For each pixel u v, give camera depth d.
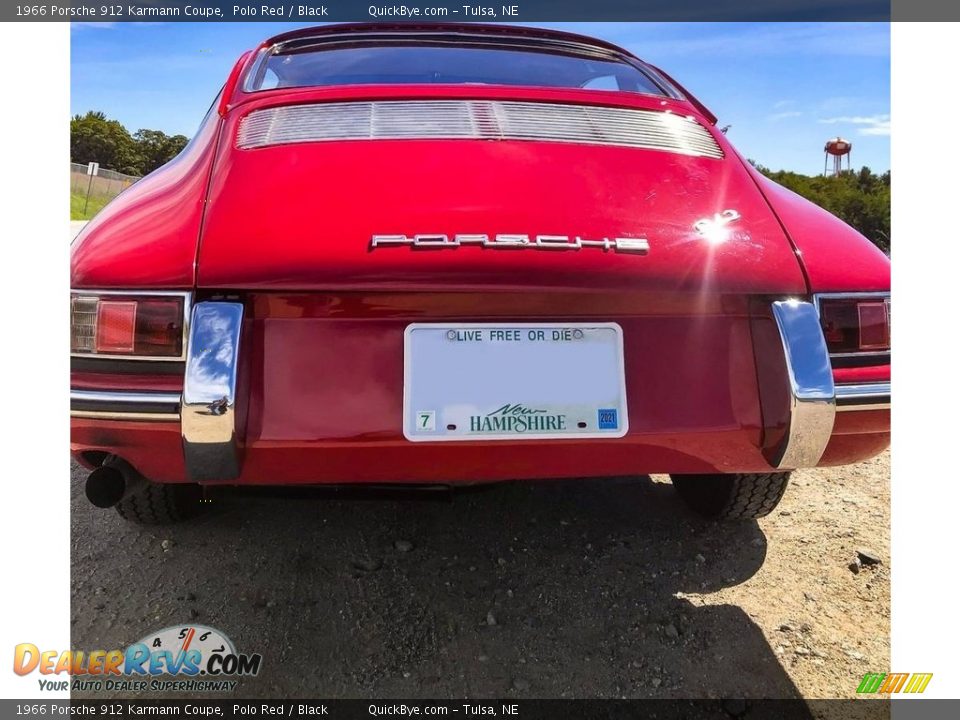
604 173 1.44
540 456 1.25
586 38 2.25
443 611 1.66
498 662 1.50
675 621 1.63
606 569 1.83
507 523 2.06
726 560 1.88
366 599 1.69
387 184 1.33
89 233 1.39
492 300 1.23
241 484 1.35
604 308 1.27
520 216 1.28
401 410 1.21
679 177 1.49
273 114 1.60
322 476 1.25
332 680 1.44
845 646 1.55
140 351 1.19
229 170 1.40
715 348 1.29
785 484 1.87
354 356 1.21
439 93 1.68
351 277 1.18
